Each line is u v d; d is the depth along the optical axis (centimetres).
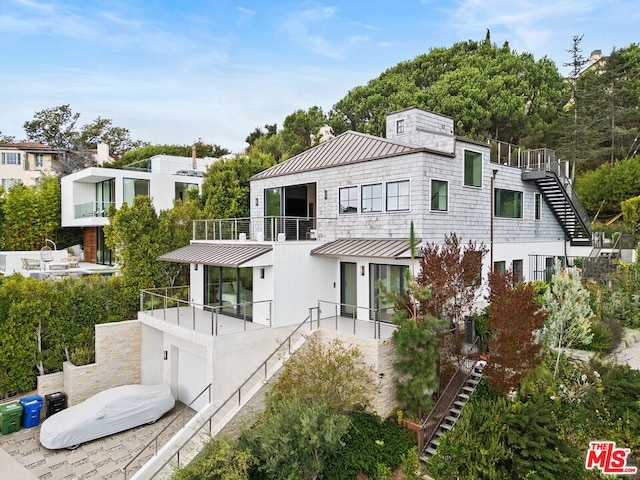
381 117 4172
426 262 1427
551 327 1514
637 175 3269
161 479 1226
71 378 1752
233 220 2092
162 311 2006
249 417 1373
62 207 3866
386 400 1457
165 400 1705
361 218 1891
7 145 5288
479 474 1158
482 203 1995
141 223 2222
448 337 1436
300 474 1126
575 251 2648
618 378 1445
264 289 1731
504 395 1444
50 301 1883
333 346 1443
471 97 3878
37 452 1462
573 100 4503
